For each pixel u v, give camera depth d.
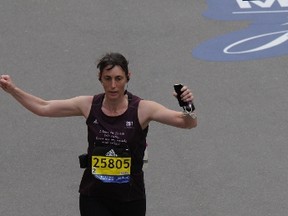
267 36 31.08
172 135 24.36
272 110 25.84
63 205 21.06
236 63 29.05
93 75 28.27
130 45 30.33
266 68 28.72
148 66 28.77
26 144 24.02
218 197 21.33
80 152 23.61
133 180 15.45
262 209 20.77
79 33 31.31
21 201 21.22
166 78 27.97
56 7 33.44
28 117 25.50
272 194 21.39
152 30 31.44
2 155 23.41
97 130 15.29
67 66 28.91
